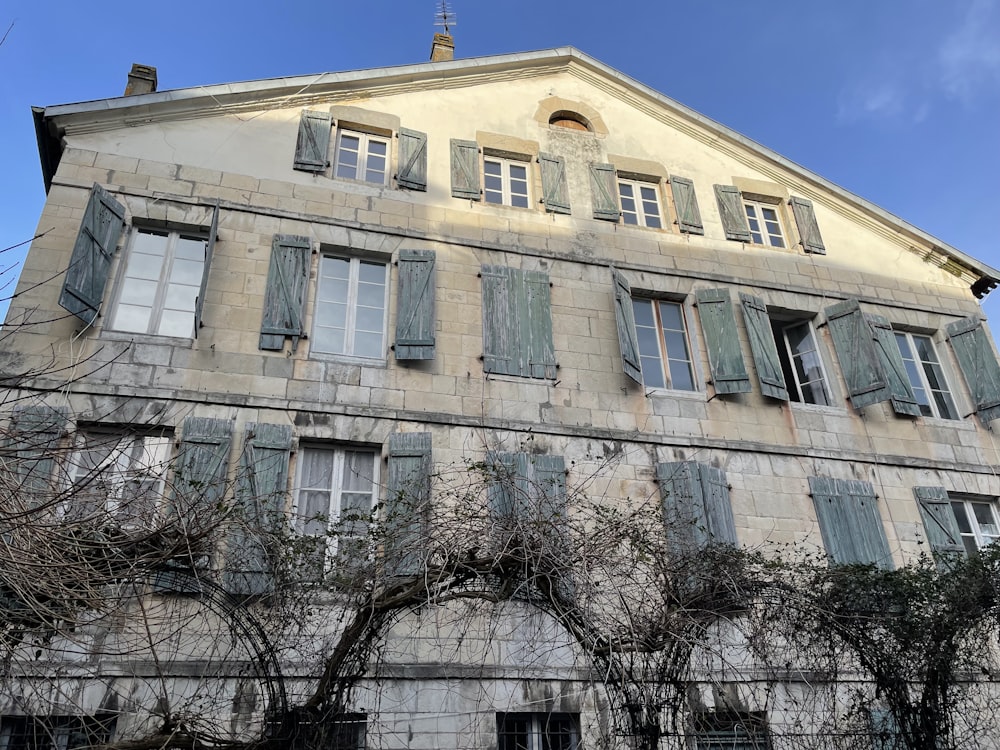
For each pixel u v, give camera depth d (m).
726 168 13.95
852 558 10.20
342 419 9.38
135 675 6.46
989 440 12.09
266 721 6.24
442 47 15.73
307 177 11.08
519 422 9.99
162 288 9.77
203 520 6.80
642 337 11.62
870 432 11.50
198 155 10.67
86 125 10.32
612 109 13.78
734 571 7.43
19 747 6.72
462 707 8.01
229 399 9.10
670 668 6.75
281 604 6.95
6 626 5.65
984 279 14.14
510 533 6.53
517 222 11.81
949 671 7.77
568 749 8.17
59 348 8.79
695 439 10.58
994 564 8.20
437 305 10.61
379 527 7.50
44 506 5.16
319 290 10.44
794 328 12.84
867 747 7.48
